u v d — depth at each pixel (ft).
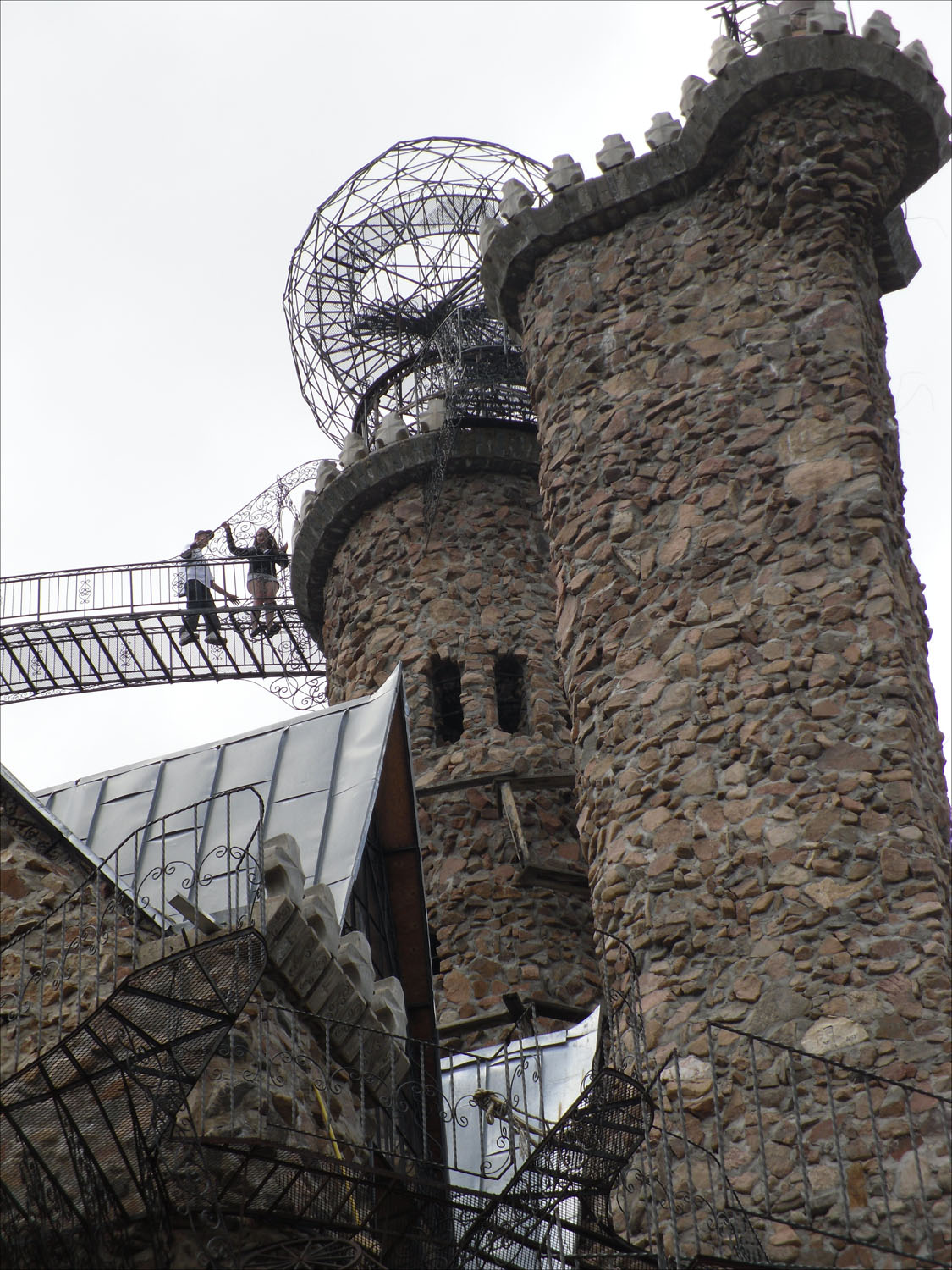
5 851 58.13
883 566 81.71
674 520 87.45
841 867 74.59
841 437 85.71
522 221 98.99
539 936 101.76
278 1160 51.88
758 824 77.10
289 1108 53.78
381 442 121.60
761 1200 68.13
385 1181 55.62
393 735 75.31
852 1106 68.85
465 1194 60.23
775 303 90.48
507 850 104.68
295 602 124.98
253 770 72.74
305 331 129.80
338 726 74.28
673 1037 73.92
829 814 76.02
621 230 97.66
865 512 83.25
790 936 73.82
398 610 115.75
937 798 77.92
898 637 79.97
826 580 82.17
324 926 59.36
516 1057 80.28
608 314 95.40
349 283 128.67
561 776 106.11
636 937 77.51
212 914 56.80
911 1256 60.59
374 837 76.28
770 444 86.89
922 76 92.99
